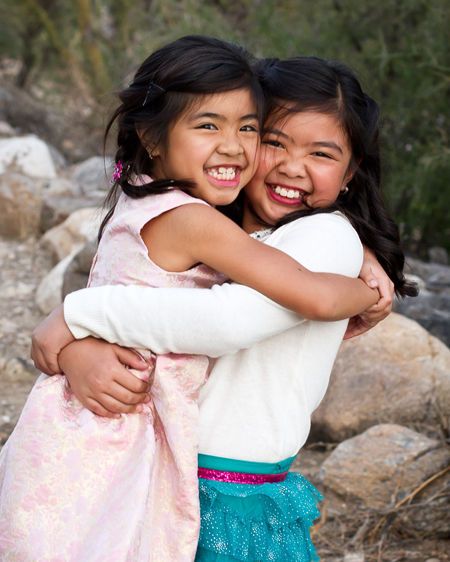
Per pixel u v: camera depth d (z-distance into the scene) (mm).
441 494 4695
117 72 12367
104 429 2719
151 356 2754
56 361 2795
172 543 2658
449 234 9258
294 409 2840
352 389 5574
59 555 2635
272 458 2814
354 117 2908
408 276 7410
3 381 6496
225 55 2756
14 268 8320
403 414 5480
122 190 2902
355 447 5016
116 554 2570
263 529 2791
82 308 2730
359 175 3076
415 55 8719
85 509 2670
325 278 2688
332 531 4680
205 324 2607
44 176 9797
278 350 2809
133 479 2666
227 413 2801
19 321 7371
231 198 2805
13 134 11891
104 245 2875
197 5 10852
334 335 2922
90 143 12789
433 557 4457
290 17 10023
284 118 2850
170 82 2721
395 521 4652
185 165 2748
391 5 9297
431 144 8625
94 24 12797
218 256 2668
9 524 2693
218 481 2789
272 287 2623
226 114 2727
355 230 2955
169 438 2688
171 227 2717
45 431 2727
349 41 9547
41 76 14812
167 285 2746
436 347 5770
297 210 2922
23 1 13727
